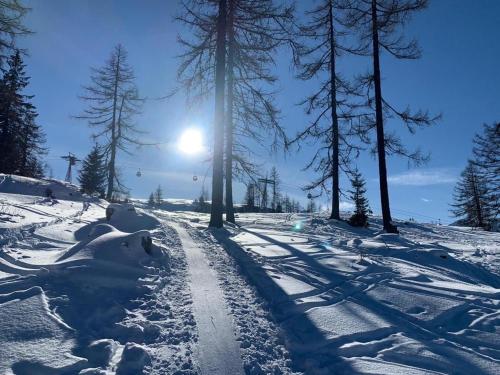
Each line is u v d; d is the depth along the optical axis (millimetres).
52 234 9133
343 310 6008
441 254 11086
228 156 16797
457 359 4668
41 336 4371
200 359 4316
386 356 4695
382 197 16688
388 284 7469
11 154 33594
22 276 5992
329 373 4230
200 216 21812
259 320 5523
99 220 12781
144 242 7820
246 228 15008
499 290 7672
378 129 17094
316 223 18156
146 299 5891
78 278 6113
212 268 7926
